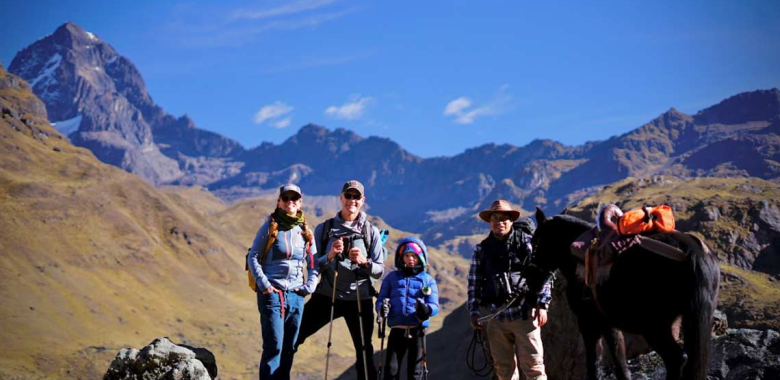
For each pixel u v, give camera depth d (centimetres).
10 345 19088
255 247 843
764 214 12088
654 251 646
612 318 689
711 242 11531
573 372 1511
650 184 15462
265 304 830
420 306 859
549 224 818
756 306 8881
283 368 845
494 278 837
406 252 890
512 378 863
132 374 851
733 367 1019
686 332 603
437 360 14525
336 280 884
